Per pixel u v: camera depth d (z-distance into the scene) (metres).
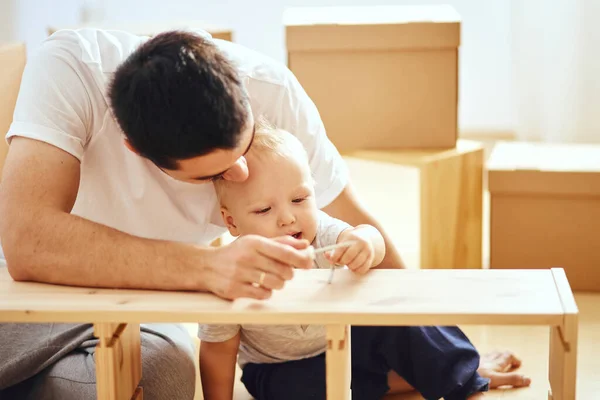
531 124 3.71
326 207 1.74
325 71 2.54
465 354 1.73
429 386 1.72
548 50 3.57
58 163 1.40
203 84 1.21
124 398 1.36
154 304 1.27
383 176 3.69
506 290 1.31
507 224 2.50
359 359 1.76
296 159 1.52
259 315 1.25
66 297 1.30
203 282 1.30
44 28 4.07
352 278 1.38
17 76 2.14
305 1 4.00
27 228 1.35
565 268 2.50
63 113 1.43
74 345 1.58
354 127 2.57
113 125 1.51
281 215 1.50
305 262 1.26
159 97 1.21
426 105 2.53
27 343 1.58
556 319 1.22
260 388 1.77
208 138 1.22
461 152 2.49
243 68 1.58
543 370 1.97
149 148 1.25
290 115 1.64
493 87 3.93
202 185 1.59
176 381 1.63
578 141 3.57
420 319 1.23
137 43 1.53
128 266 1.32
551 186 2.43
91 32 1.52
